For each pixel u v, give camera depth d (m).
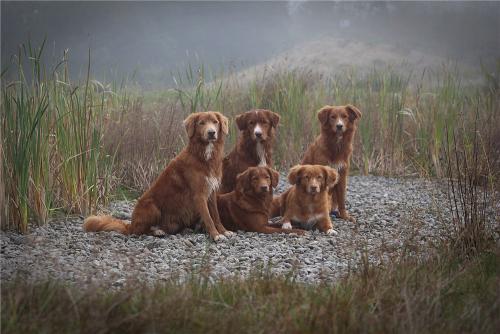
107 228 9.87
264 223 10.52
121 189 13.74
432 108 15.84
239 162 11.59
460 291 6.45
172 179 9.97
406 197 13.09
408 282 6.25
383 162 16.27
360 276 6.68
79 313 5.30
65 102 11.18
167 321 5.26
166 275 7.45
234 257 8.46
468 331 5.46
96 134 11.36
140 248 8.82
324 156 11.83
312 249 9.11
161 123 15.05
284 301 5.84
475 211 8.34
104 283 6.55
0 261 7.96
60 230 9.95
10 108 9.85
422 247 8.22
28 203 10.02
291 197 10.82
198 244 9.24
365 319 5.27
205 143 9.80
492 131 12.77
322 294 6.17
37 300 5.73
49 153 10.97
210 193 9.98
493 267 7.27
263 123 11.48
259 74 19.28
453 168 13.80
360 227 10.49
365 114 16.73
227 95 16.36
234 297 6.03
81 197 11.23
